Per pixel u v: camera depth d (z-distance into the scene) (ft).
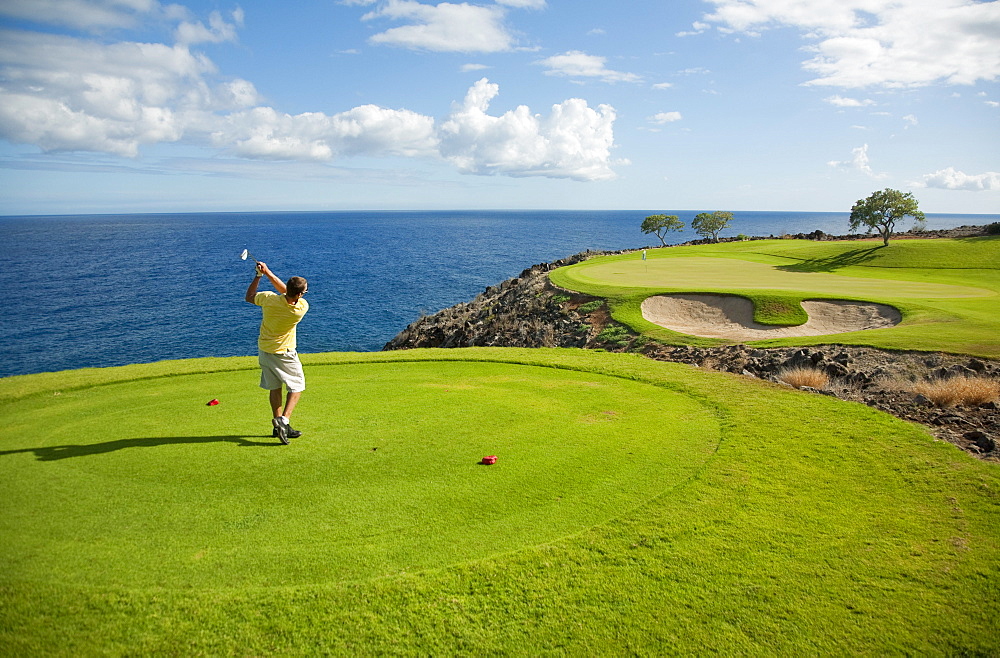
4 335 131.75
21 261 322.14
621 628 11.87
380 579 13.17
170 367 36.70
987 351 43.86
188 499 17.01
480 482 18.57
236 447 21.30
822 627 11.90
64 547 14.28
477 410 27.09
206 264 299.99
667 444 22.33
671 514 16.47
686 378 33.42
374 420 25.20
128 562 13.67
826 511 16.72
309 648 11.22
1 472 18.78
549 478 18.97
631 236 609.42
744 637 11.62
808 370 40.40
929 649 11.28
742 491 17.99
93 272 262.26
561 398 29.66
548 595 12.85
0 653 10.72
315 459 20.26
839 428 23.88
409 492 17.76
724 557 14.34
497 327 90.58
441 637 11.60
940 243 138.10
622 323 72.33
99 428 23.71
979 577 13.47
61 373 34.88
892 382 38.29
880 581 13.39
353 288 204.85
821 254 139.85
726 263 124.77
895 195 145.07
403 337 108.58
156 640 11.24
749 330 66.90
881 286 86.22
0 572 13.15
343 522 15.85
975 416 30.25
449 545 14.78
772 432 23.52
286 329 21.30
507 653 11.24
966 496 17.54
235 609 12.10
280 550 14.38
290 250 401.90
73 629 11.44
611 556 14.34
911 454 20.88
